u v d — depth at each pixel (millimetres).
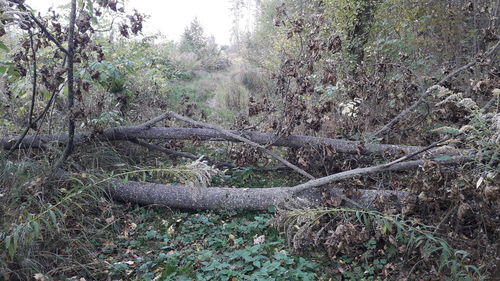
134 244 3623
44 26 4191
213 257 3412
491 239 3385
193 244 3652
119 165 4684
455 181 3281
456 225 3506
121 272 3232
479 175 3217
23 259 2922
